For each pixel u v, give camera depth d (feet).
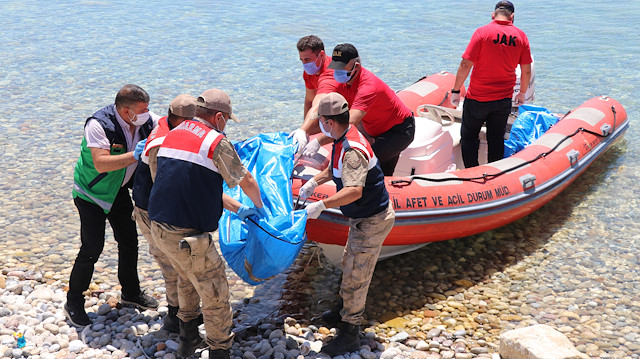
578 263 16.31
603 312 14.06
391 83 32.83
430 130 18.29
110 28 46.68
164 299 14.37
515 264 16.34
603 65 36.55
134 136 12.09
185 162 10.04
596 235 17.89
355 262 11.76
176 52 39.52
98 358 11.70
